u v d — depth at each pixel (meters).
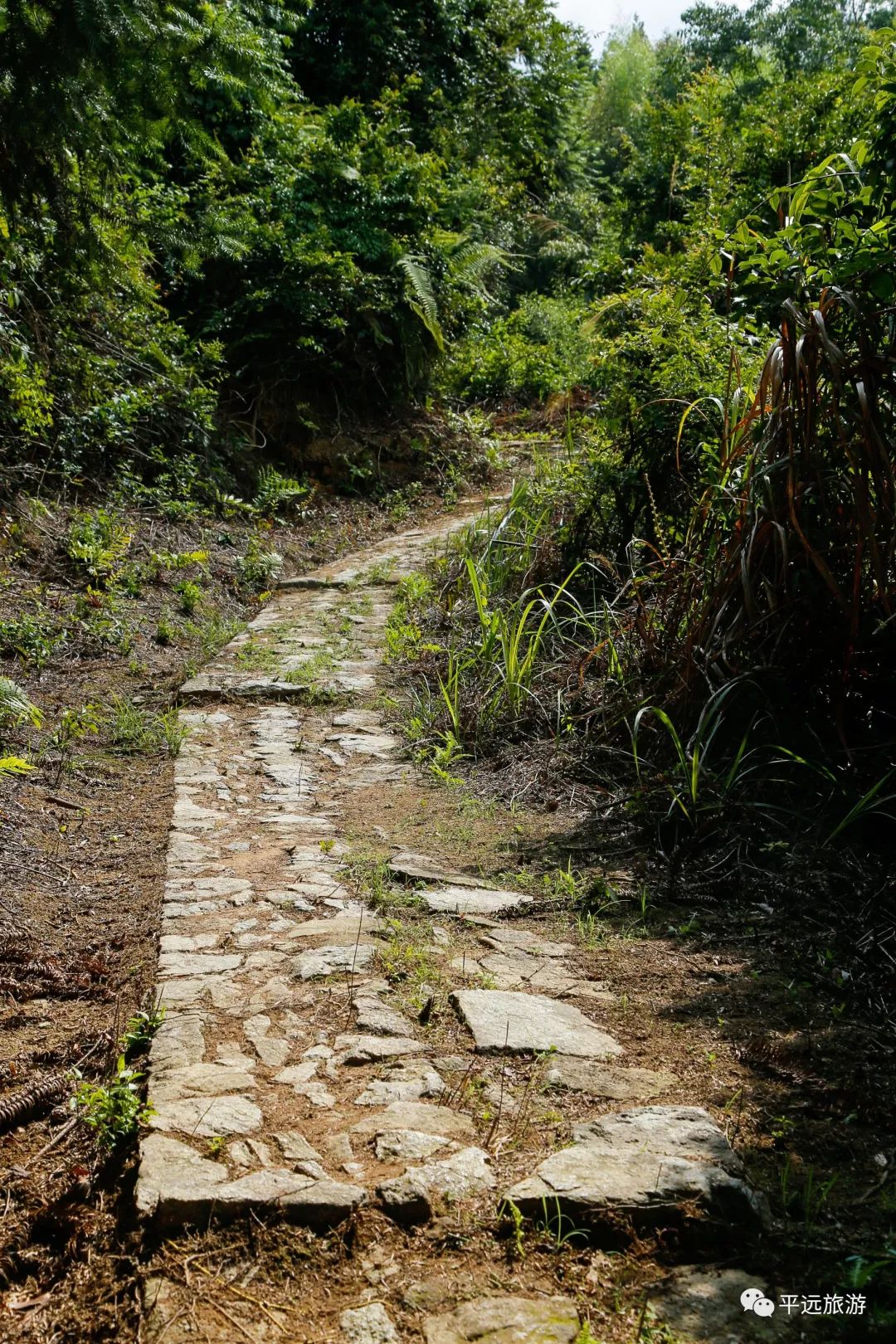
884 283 4.39
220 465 11.03
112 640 7.59
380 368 13.14
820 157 9.49
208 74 5.39
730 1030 3.14
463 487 12.28
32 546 8.34
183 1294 2.12
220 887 4.16
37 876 4.34
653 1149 2.51
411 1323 2.04
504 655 6.55
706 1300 2.12
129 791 5.44
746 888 4.12
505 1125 2.63
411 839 4.75
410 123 16.92
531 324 17.80
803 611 4.84
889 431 4.70
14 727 5.90
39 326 8.98
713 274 7.06
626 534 7.51
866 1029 3.16
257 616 8.71
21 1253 2.37
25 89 4.76
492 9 19.23
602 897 4.10
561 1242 2.24
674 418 7.23
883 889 3.94
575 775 5.37
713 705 4.78
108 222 6.14
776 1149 2.58
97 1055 3.09
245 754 5.89
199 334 11.86
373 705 6.72
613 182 21.00
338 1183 2.36
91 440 9.61
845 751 4.53
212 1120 2.59
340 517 11.62
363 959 3.51
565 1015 3.20
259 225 12.07
